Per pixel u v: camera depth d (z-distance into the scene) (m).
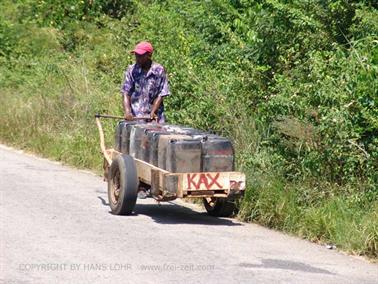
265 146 30.20
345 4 31.98
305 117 28.27
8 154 41.22
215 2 39.75
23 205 28.75
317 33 32.16
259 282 20.64
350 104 27.20
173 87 35.03
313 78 28.78
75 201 29.95
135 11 56.06
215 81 33.94
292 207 26.83
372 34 30.00
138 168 27.89
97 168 37.22
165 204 30.52
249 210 27.89
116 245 23.69
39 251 22.73
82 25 55.72
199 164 26.23
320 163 27.69
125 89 30.55
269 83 32.19
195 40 39.75
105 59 47.97
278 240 25.42
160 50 38.66
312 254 23.95
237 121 31.77
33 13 58.44
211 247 23.97
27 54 54.69
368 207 26.03
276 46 32.75
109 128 39.28
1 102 47.16
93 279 20.31
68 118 42.75
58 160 39.69
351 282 21.20
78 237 24.45
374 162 27.09
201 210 29.72
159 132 27.28
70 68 48.19
